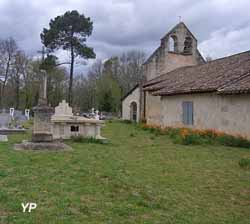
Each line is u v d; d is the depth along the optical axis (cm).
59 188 707
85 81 7044
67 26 5053
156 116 3078
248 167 1039
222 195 730
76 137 1634
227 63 2469
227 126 1831
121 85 6694
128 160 1112
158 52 3506
